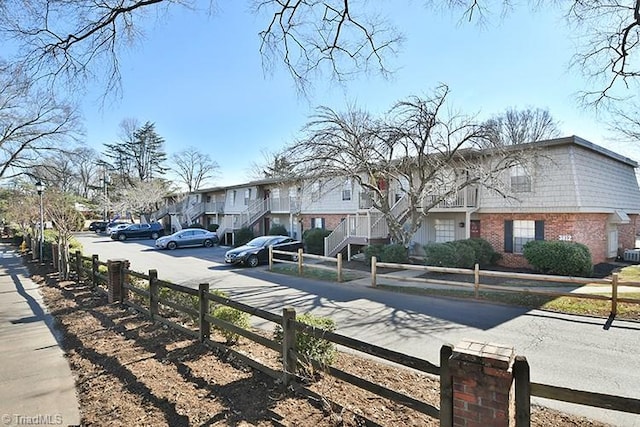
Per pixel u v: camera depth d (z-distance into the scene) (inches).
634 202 804.0
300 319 195.0
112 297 367.6
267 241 737.6
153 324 287.6
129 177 2177.7
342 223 768.3
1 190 1350.9
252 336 195.6
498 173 556.1
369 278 538.6
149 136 2340.1
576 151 556.4
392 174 603.8
